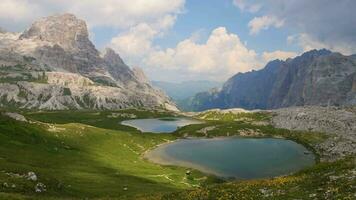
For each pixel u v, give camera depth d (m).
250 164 176.38
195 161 180.50
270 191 48.25
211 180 141.25
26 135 144.00
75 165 120.88
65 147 152.38
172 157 189.62
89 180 96.06
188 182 133.38
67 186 80.19
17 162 100.06
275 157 194.50
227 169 165.00
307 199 42.38
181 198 51.47
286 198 44.09
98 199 62.28
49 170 97.50
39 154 124.62
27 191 65.25
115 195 80.94
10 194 52.69
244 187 51.62
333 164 55.53
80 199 62.38
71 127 192.12
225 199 46.78
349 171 48.72
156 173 138.62
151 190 93.94
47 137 159.12
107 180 101.44
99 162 139.00
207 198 49.00
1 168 74.12
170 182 125.19
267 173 158.62
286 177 55.19
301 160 188.75
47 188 71.75
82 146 168.50
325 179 48.09
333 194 41.56
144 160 180.25
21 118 169.50
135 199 57.16
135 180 111.75
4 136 132.12
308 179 50.53
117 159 159.88
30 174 72.62
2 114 161.88
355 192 40.25
